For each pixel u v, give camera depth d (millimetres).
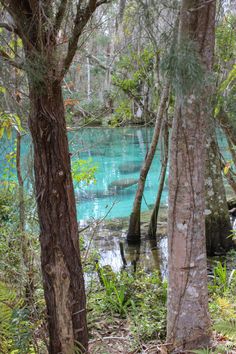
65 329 2564
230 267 6035
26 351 2727
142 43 5812
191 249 2865
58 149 2375
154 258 6652
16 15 2193
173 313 3004
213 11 2457
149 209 9492
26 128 3141
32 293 3055
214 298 4184
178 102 2578
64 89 3963
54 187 2398
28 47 2230
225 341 3225
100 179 12344
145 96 7227
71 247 2496
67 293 2521
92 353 3154
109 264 6336
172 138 2770
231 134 4574
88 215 9031
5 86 2529
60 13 2236
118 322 3893
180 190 2795
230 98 3539
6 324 2941
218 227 6703
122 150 16422
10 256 3264
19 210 3322
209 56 2504
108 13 3215
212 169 6668
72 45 2215
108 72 6555
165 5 2781
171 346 3018
